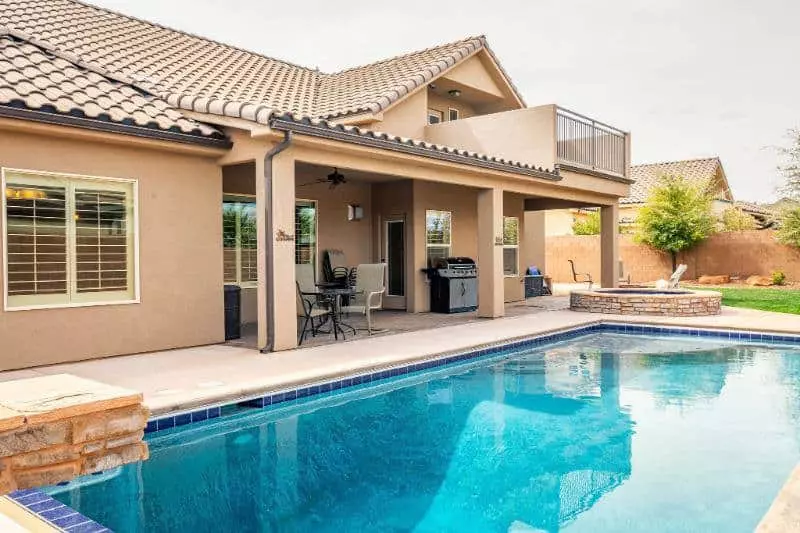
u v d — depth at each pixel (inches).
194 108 359.9
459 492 181.0
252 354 336.5
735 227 1025.5
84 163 316.5
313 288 430.9
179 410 231.3
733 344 439.2
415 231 562.9
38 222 304.2
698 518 162.7
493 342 390.9
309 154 354.3
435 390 303.3
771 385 314.7
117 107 341.1
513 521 161.5
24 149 295.0
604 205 699.4
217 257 379.2
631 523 159.9
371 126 524.7
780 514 132.1
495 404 278.2
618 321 506.9
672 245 937.5
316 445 221.1
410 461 206.5
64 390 123.0
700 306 526.9
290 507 169.8
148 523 158.2
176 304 357.7
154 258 347.3
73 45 444.8
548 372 347.3
